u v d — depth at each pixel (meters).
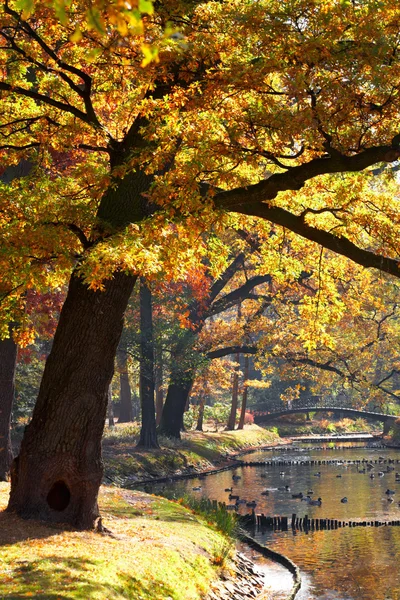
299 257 19.78
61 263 11.15
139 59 10.36
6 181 20.28
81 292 12.94
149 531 14.23
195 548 14.23
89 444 13.11
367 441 61.16
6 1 11.84
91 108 13.21
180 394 45.06
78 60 13.99
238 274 46.25
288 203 15.10
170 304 39.59
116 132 15.34
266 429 67.06
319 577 17.11
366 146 11.95
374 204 14.10
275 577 16.89
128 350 39.44
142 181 12.98
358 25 10.15
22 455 13.16
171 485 33.16
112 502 17.45
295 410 67.88
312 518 24.69
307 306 17.55
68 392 12.93
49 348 41.06
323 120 10.92
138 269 10.04
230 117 11.42
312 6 10.36
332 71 10.88
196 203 10.73
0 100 14.66
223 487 32.62
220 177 11.09
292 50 10.22
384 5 10.13
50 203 11.74
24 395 38.62
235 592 13.68
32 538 11.72
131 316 40.50
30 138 14.48
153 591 10.72
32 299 23.30
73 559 10.76
